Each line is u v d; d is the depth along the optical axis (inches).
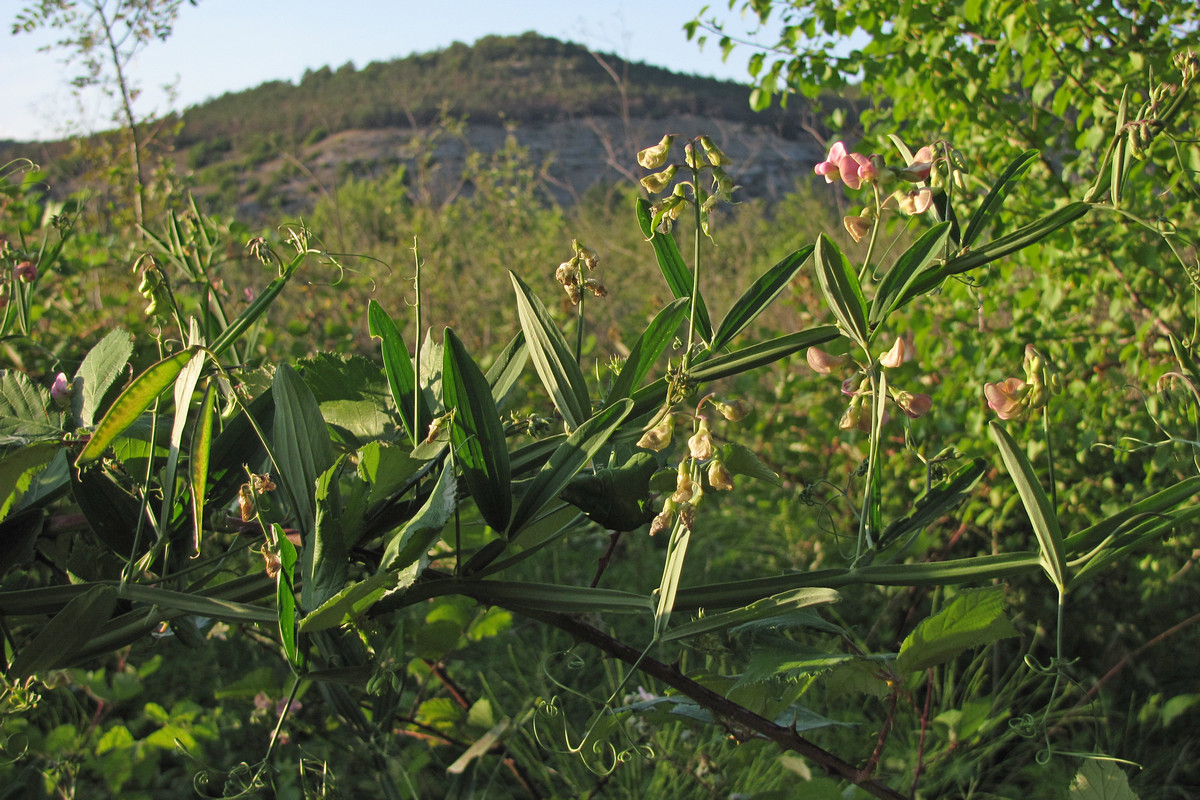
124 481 43.6
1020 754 97.7
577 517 46.8
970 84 108.0
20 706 38.4
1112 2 100.5
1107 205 37.1
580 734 90.0
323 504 36.0
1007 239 36.8
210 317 58.9
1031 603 110.5
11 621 53.7
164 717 91.1
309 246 40.9
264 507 41.6
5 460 36.8
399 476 37.5
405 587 33.9
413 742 93.4
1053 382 35.5
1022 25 99.3
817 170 38.3
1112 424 104.6
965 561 37.0
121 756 82.5
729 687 44.7
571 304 42.9
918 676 64.3
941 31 106.7
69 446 40.1
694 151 37.5
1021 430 106.4
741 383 145.0
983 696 107.5
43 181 66.2
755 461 36.7
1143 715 94.8
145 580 40.8
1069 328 110.5
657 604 37.3
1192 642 105.7
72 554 46.3
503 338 239.3
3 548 43.4
